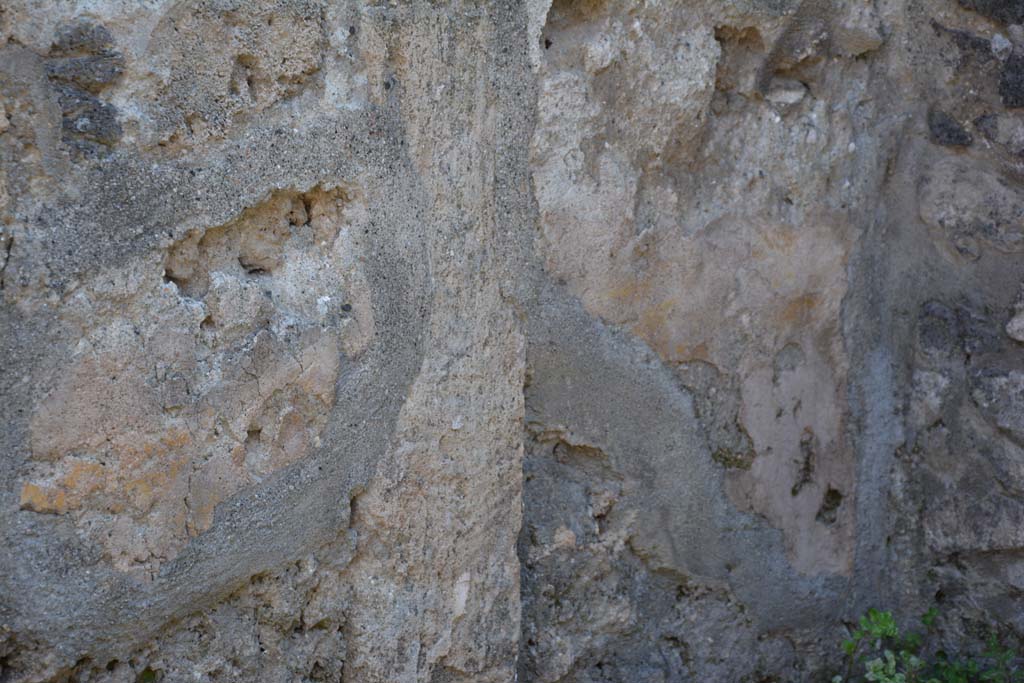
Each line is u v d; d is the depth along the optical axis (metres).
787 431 2.50
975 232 2.45
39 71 1.60
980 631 2.54
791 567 2.54
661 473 2.35
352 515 1.99
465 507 2.08
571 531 2.27
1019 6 2.31
